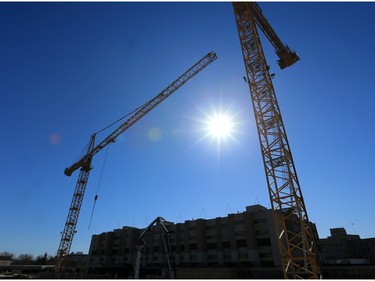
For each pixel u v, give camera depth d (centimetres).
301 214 3225
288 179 3419
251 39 4294
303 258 3042
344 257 13462
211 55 7550
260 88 4047
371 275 5066
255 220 7519
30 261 16088
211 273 7019
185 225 9175
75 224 8794
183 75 7775
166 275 7881
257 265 6931
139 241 2236
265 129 3812
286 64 4722
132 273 9662
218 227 8319
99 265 11356
